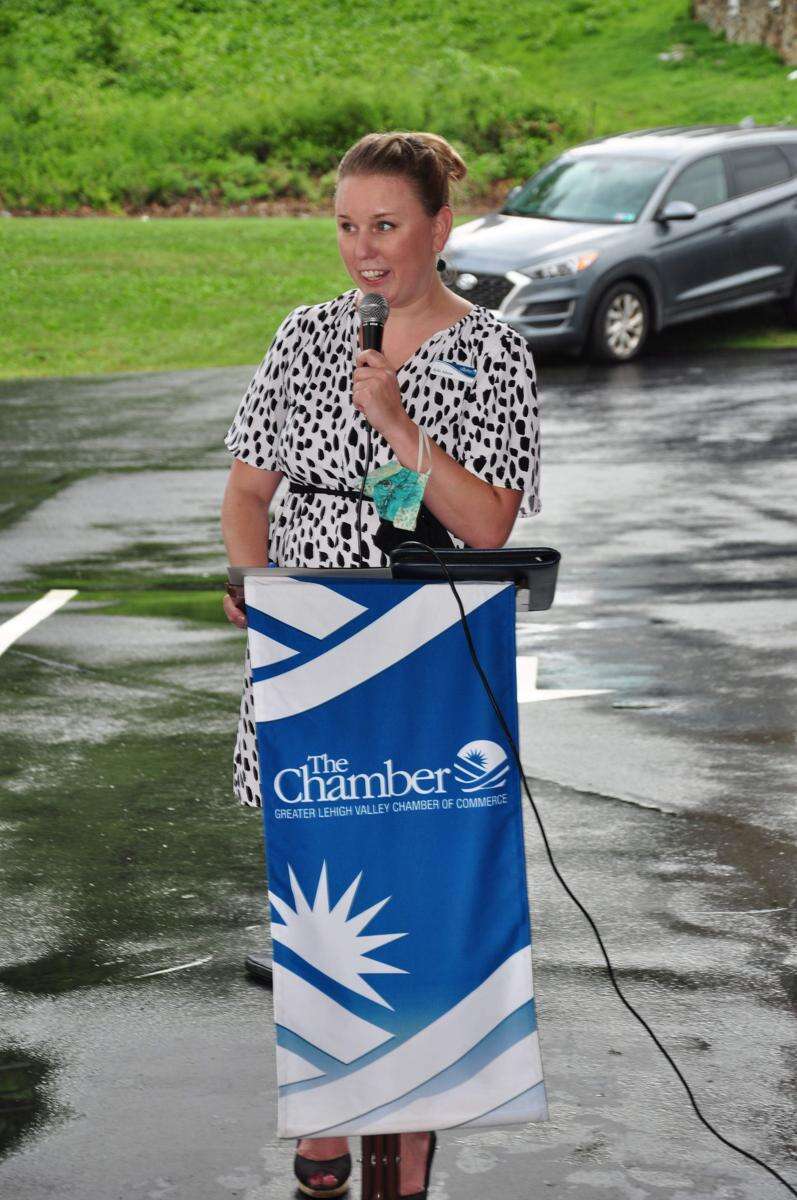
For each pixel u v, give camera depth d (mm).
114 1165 4094
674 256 18906
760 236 19641
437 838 3426
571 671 8195
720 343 19969
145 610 9445
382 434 3549
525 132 40094
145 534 11406
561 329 18281
